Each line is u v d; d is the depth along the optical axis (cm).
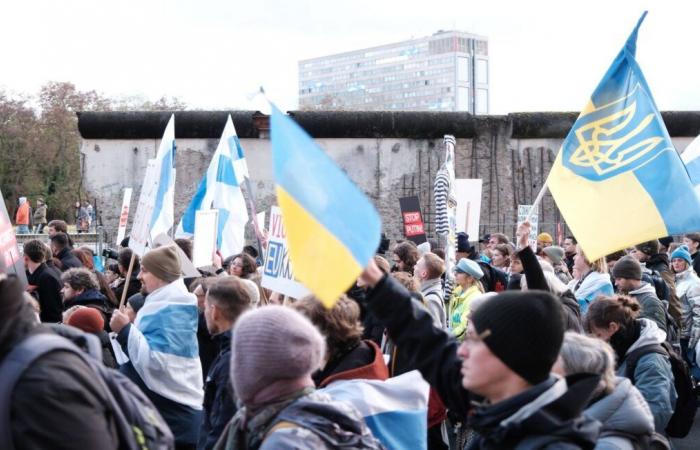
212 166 1118
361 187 1830
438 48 19912
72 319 554
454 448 761
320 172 280
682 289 1033
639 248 1075
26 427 248
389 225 1831
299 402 310
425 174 1834
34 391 249
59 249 1057
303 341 313
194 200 1152
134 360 569
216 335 519
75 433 253
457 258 1118
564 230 1841
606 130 586
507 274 1055
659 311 764
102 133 1789
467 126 1834
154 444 286
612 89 591
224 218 1097
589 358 386
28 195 4322
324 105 6675
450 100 19675
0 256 566
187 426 586
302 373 313
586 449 271
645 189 564
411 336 325
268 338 310
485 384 276
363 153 1831
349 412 316
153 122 1780
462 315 813
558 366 382
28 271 901
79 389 256
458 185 1289
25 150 4344
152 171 777
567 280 1047
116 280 1002
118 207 1795
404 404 430
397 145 1830
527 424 265
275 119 279
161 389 578
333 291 263
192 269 861
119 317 573
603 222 566
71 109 4478
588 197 574
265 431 310
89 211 2578
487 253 1321
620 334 561
